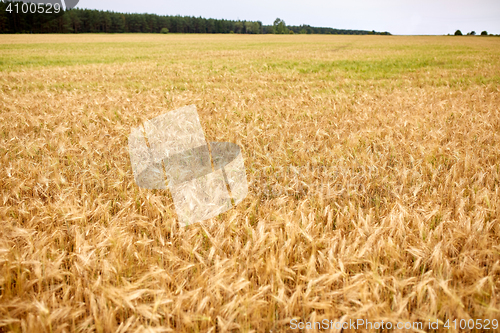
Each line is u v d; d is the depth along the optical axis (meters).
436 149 4.25
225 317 1.88
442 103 7.20
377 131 5.30
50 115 6.04
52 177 3.71
